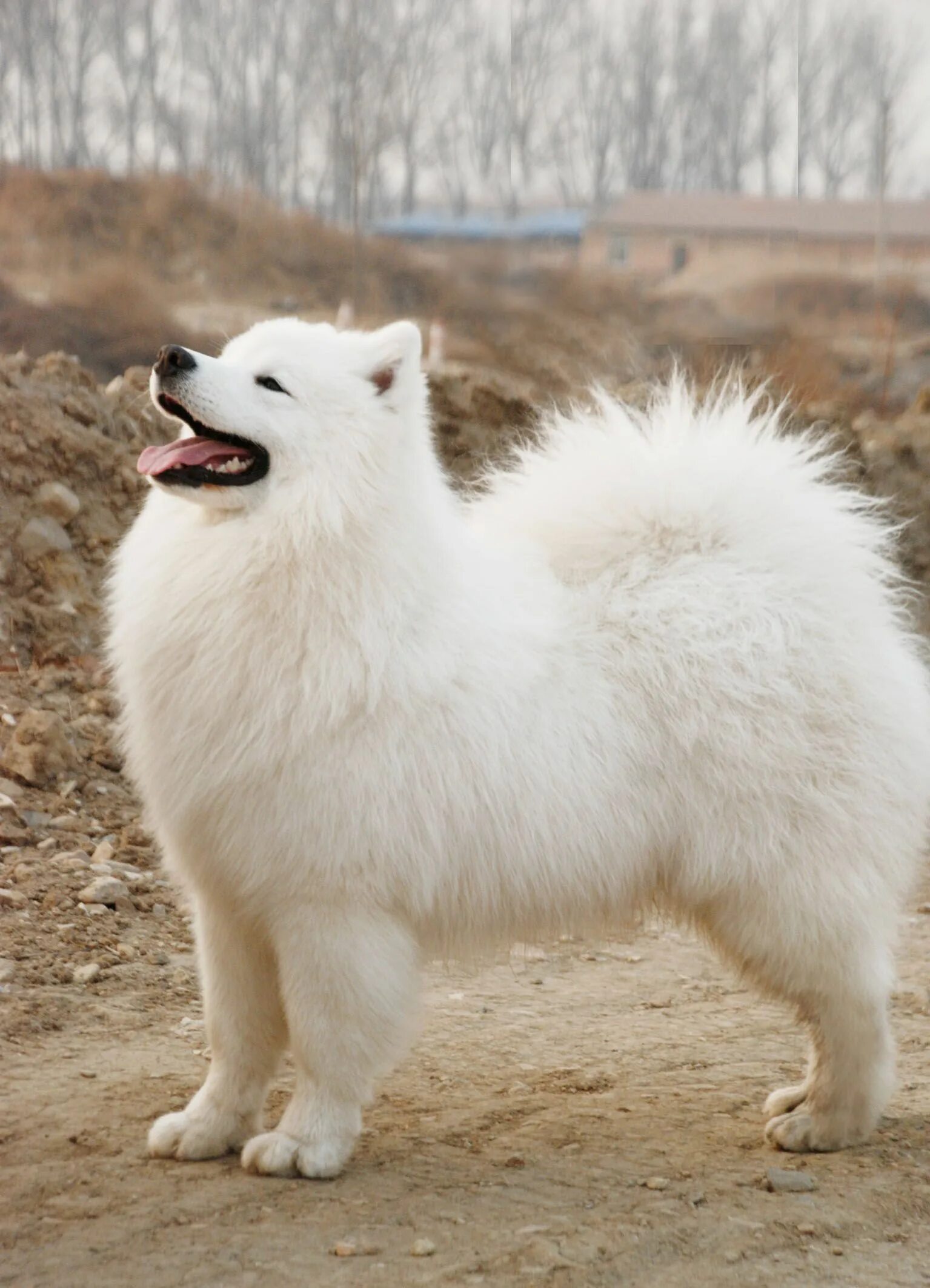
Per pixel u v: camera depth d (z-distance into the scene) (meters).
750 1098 6.67
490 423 14.14
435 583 5.52
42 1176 5.41
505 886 5.61
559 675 5.75
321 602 5.30
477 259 45.97
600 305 43.69
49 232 45.53
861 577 6.27
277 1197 5.28
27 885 8.45
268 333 5.65
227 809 5.34
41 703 10.66
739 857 5.80
